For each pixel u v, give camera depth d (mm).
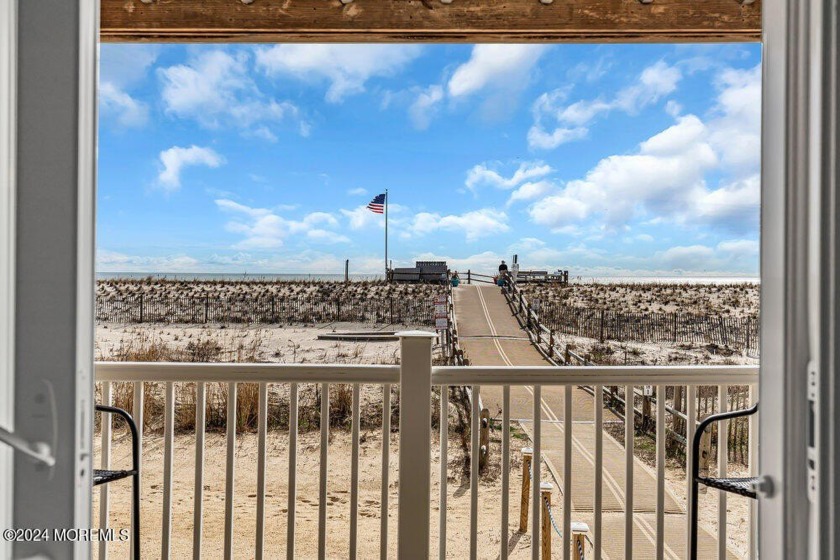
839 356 856
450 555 5035
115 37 2566
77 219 940
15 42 938
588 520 4773
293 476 2102
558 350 18734
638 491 5574
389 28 2471
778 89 941
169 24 2461
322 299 30500
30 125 937
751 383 2139
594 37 2529
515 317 26859
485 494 6828
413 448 2059
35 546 932
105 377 2117
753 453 2209
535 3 2447
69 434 934
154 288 32625
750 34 2453
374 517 6043
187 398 9266
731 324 24719
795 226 908
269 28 2473
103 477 1794
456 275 35219
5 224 933
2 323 931
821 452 862
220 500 6402
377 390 10922
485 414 7688
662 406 2146
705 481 1778
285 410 9883
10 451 944
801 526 895
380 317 27453
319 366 2107
